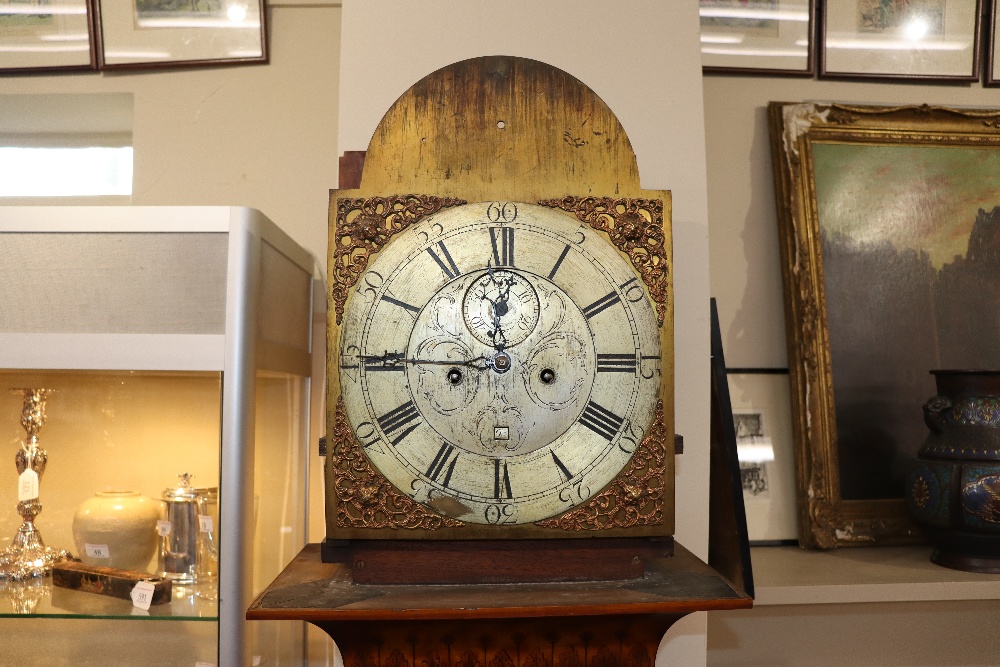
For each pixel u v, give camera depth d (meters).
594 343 1.14
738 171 2.00
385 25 1.47
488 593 1.08
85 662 1.37
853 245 1.95
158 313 1.25
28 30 1.84
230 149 1.84
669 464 1.14
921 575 1.65
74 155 2.08
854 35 2.02
